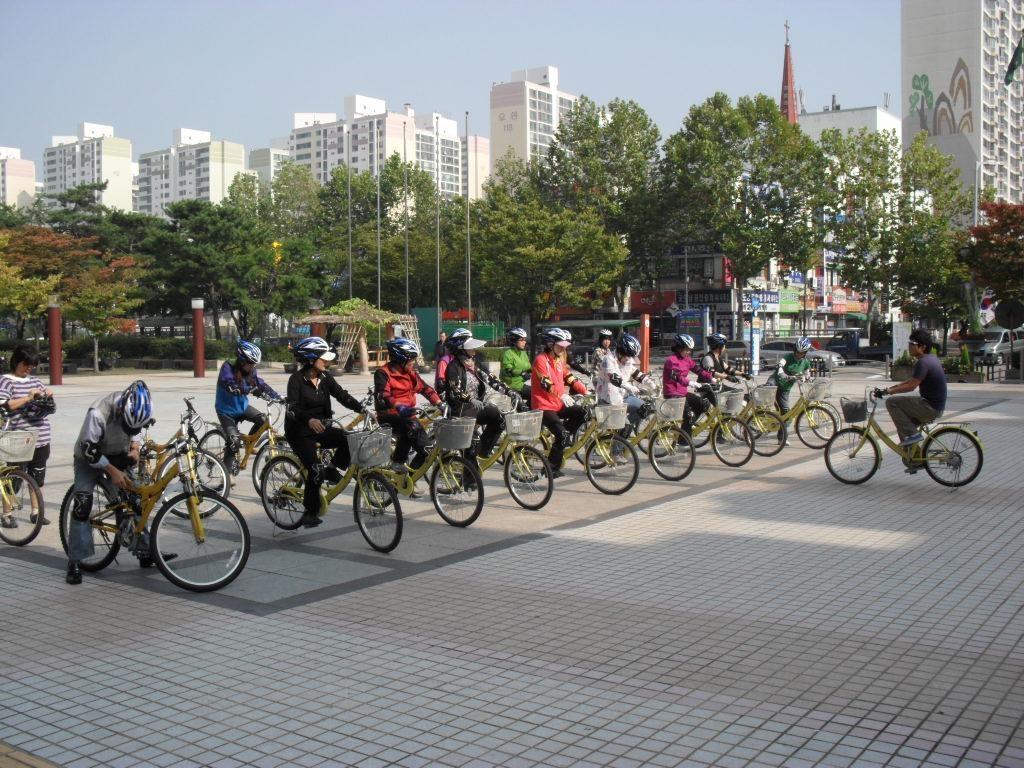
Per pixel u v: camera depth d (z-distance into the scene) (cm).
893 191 5303
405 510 981
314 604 646
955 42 10244
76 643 573
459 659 533
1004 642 553
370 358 4184
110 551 741
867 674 503
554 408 1060
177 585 684
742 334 5134
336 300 6353
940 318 5294
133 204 18500
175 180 17325
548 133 15388
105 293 4141
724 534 850
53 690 498
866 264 5269
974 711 452
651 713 454
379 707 467
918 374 1046
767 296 6619
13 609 648
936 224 5041
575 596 657
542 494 970
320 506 838
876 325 5888
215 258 4891
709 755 409
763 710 456
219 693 489
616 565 742
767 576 704
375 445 779
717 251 6556
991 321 4903
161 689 496
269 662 534
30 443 843
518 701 471
